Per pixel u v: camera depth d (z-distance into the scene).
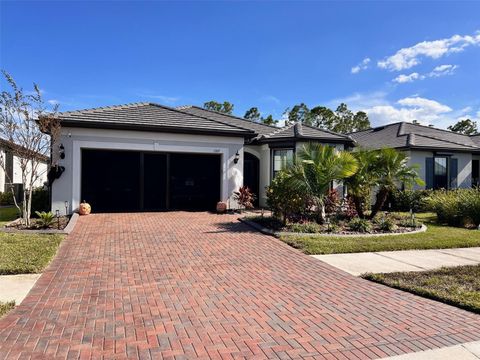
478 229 11.91
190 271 6.50
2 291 5.21
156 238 9.40
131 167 14.54
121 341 3.74
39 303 4.78
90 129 13.48
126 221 12.00
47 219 10.42
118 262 7.02
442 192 16.78
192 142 14.97
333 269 6.84
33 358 3.36
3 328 4.00
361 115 45.88
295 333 4.01
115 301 4.91
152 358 3.40
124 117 14.13
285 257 7.72
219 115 20.53
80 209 13.05
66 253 7.65
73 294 5.16
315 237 9.66
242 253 8.01
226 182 15.51
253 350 3.60
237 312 4.60
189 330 4.04
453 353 3.60
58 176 12.96
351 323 4.31
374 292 5.52
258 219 12.20
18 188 18.77
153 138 14.39
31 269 6.20
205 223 12.00
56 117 11.83
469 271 6.67
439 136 22.86
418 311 4.73
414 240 9.60
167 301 4.95
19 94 10.55
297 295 5.32
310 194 11.33
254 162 18.14
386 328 4.18
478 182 21.70
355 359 3.46
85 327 4.06
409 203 17.09
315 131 17.36
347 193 14.42
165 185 15.10
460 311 4.75
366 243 9.05
